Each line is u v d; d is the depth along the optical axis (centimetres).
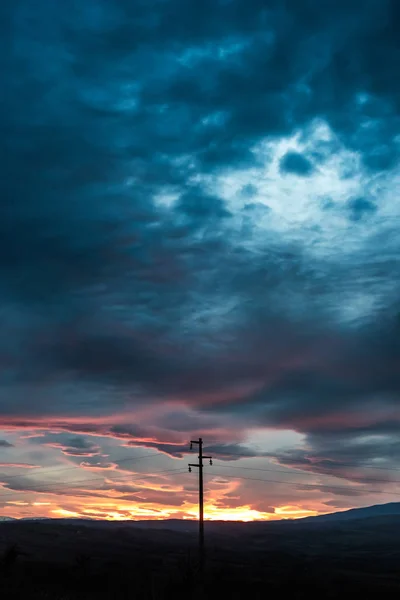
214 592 4281
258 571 6988
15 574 4153
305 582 5638
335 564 10325
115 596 3806
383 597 5344
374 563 10794
